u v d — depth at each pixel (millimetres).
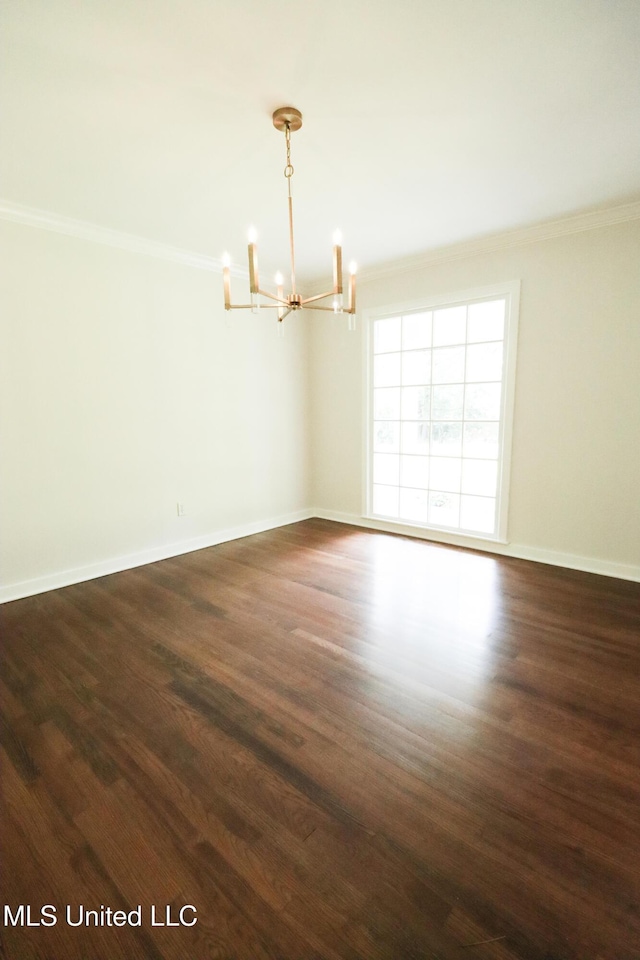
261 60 1560
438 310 3811
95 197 2615
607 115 1909
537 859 1194
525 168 2354
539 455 3377
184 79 1646
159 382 3543
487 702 1839
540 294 3215
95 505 3256
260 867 1186
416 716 1761
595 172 2398
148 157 2189
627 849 1219
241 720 1754
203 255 3615
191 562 3594
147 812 1354
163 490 3658
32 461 2924
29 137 2008
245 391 4207
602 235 2939
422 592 2930
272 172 2355
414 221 3023
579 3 1349
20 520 2906
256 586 3076
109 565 3361
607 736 1641
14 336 2781
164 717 1778
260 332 4285
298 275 4242
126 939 1033
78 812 1356
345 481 4711
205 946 1014
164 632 2455
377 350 4320
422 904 1090
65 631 2477
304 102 1792
